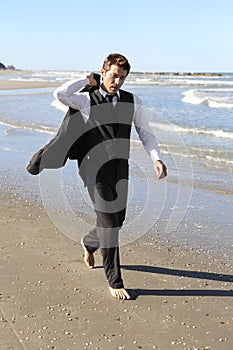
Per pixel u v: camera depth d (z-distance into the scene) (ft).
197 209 20.94
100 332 10.93
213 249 16.44
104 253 12.77
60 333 10.84
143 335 10.84
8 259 15.21
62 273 14.20
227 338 10.72
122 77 11.92
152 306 12.28
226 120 47.34
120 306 12.25
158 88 122.01
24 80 210.59
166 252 16.20
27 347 10.21
